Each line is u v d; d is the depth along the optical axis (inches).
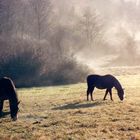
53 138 543.8
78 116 725.9
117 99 1019.9
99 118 690.2
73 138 538.9
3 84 736.3
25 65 1784.0
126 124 622.8
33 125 656.4
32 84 1723.7
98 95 1141.7
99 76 999.6
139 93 1144.2
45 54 1871.3
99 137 540.4
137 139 514.6
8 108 922.1
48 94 1264.8
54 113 788.6
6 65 1774.1
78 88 1450.5
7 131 617.9
